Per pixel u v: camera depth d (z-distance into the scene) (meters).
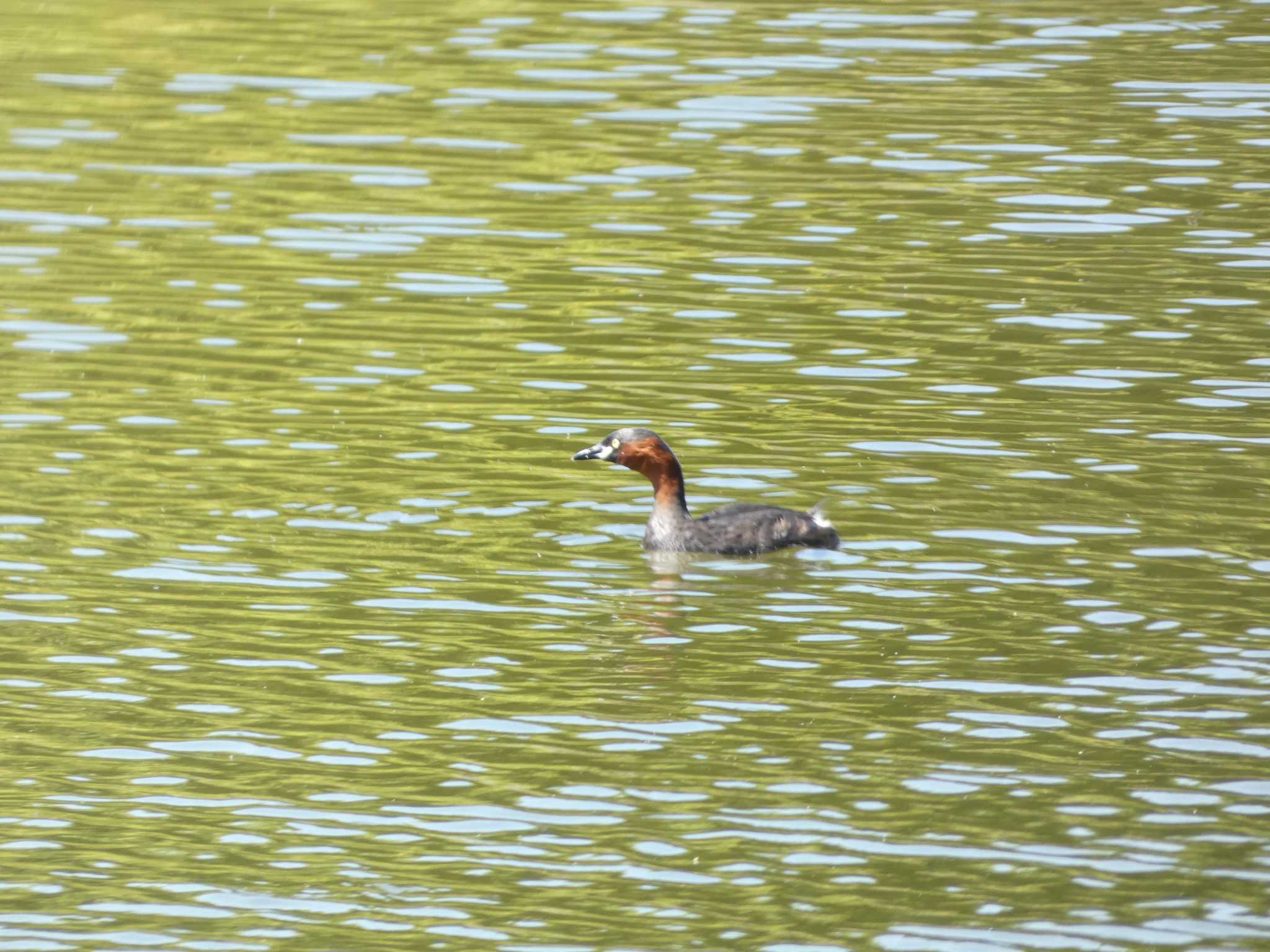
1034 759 13.45
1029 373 21.72
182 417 20.39
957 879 11.89
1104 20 39.81
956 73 35.53
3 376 21.45
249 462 19.20
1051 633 15.48
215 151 30.59
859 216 27.73
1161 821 12.59
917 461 19.23
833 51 37.09
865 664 15.01
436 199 28.48
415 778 13.27
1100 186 29.02
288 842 12.44
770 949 11.13
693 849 12.30
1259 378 21.47
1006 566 16.78
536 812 12.79
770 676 14.79
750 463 19.14
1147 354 22.28
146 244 26.34
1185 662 14.95
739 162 30.28
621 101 33.50
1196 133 31.73
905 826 12.55
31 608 15.93
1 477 18.66
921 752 13.56
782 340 22.92
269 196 28.50
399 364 22.12
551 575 16.73
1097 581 16.47
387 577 16.64
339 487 18.62
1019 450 19.48
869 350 22.53
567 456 19.50
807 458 19.30
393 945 11.22
